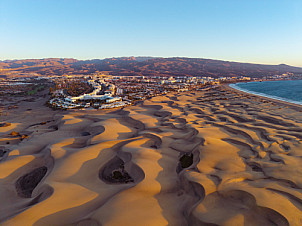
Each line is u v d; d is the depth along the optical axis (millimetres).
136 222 23031
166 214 25656
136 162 40938
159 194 30547
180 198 30062
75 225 23984
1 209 29438
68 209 26922
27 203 30219
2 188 35062
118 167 42500
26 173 41062
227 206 25547
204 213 24281
